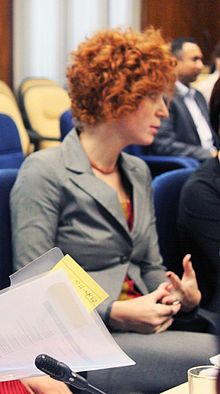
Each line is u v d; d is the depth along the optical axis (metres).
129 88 2.92
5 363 1.79
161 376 2.76
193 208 3.34
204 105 7.44
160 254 3.43
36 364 1.61
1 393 2.10
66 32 8.75
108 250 2.94
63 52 8.75
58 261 1.90
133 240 3.01
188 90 7.41
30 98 8.03
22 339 1.75
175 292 2.92
